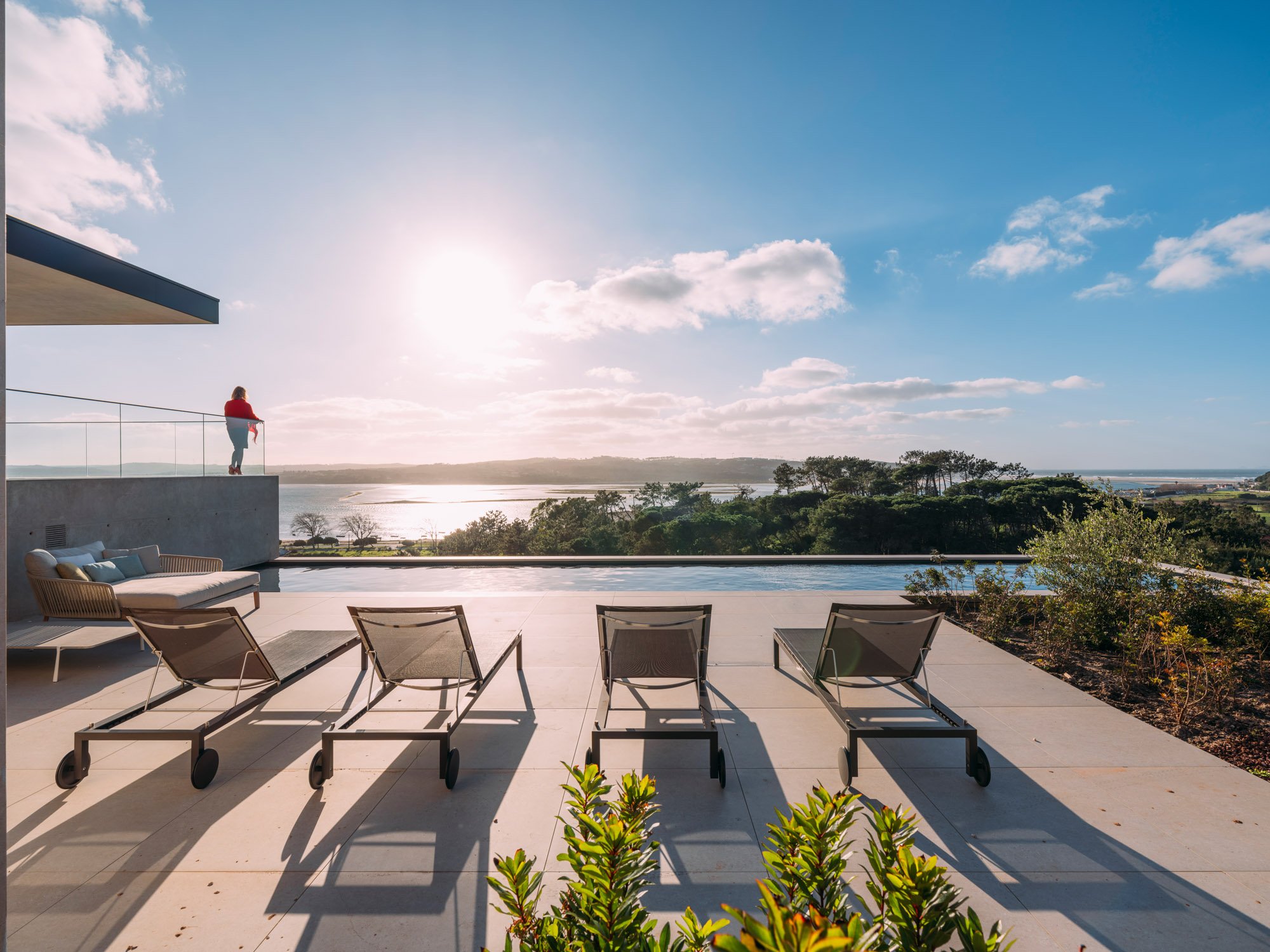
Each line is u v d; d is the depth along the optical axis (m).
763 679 4.56
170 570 7.03
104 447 7.91
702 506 58.66
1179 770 3.12
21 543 6.59
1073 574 5.84
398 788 2.97
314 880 2.28
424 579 10.40
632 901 1.23
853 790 2.94
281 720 3.80
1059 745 3.42
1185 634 4.17
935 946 1.05
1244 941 1.95
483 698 4.14
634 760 3.28
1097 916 2.07
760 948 0.80
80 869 2.35
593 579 10.45
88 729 3.02
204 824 2.66
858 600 7.28
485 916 2.08
